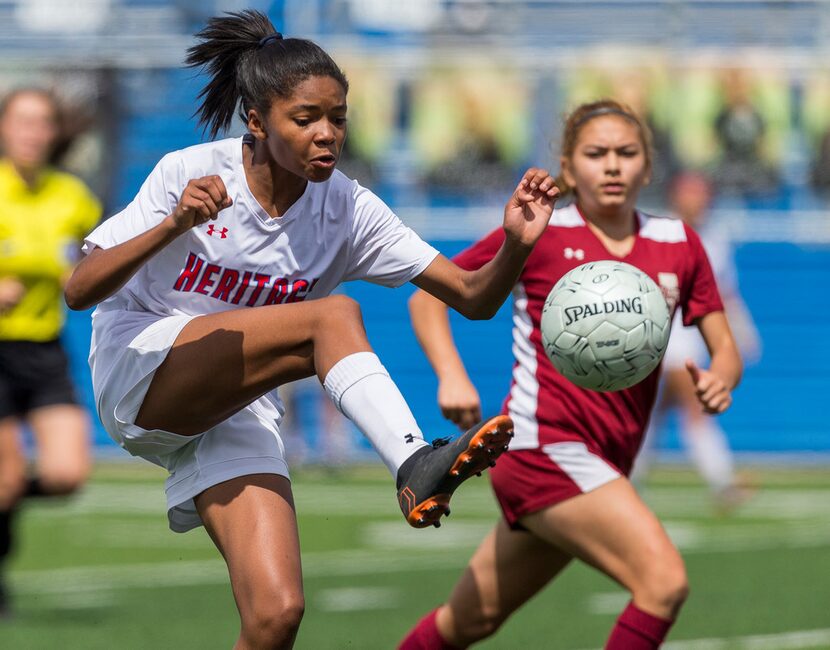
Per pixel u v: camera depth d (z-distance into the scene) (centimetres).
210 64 1552
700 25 5984
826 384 5862
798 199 5888
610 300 1641
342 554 3500
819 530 3938
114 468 5525
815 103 5844
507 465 1847
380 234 1591
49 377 2845
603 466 1795
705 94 5822
